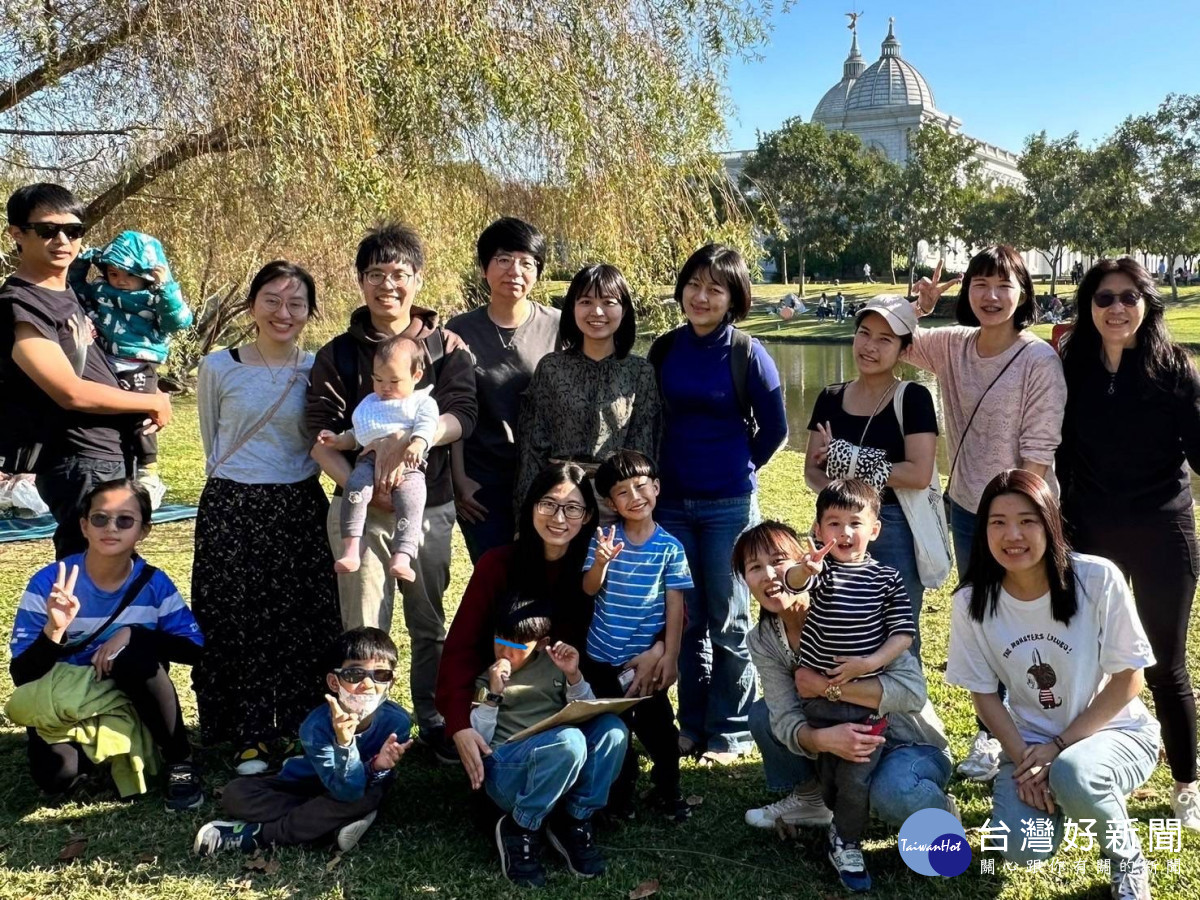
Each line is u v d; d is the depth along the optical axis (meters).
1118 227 36.28
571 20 7.70
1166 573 3.23
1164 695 3.22
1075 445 3.43
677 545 3.33
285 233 9.34
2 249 7.65
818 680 2.92
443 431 3.42
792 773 3.12
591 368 3.63
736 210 9.20
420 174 7.37
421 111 6.97
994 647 2.98
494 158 8.08
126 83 7.04
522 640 3.08
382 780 3.07
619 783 3.22
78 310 3.57
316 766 2.96
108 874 2.85
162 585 3.49
